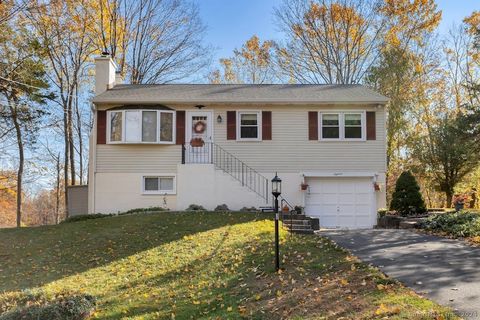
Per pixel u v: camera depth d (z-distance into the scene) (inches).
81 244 507.8
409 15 1095.0
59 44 957.8
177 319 265.6
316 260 344.2
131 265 415.2
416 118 1135.6
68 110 1090.1
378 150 717.9
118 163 716.0
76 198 879.7
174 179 716.0
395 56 1049.5
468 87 911.7
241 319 245.3
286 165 716.7
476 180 968.9
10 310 292.0
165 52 1165.1
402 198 672.4
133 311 292.2
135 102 713.0
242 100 712.4
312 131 720.3
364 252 371.6
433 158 928.9
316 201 713.6
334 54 1156.5
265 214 626.5
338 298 246.7
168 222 573.9
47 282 387.9
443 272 293.1
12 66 813.9
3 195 1309.1
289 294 270.7
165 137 717.3
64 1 935.7
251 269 346.3
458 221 498.3
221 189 700.0
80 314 284.5
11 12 746.2
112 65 807.1
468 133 761.6
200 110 727.1
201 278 350.9
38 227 642.8
